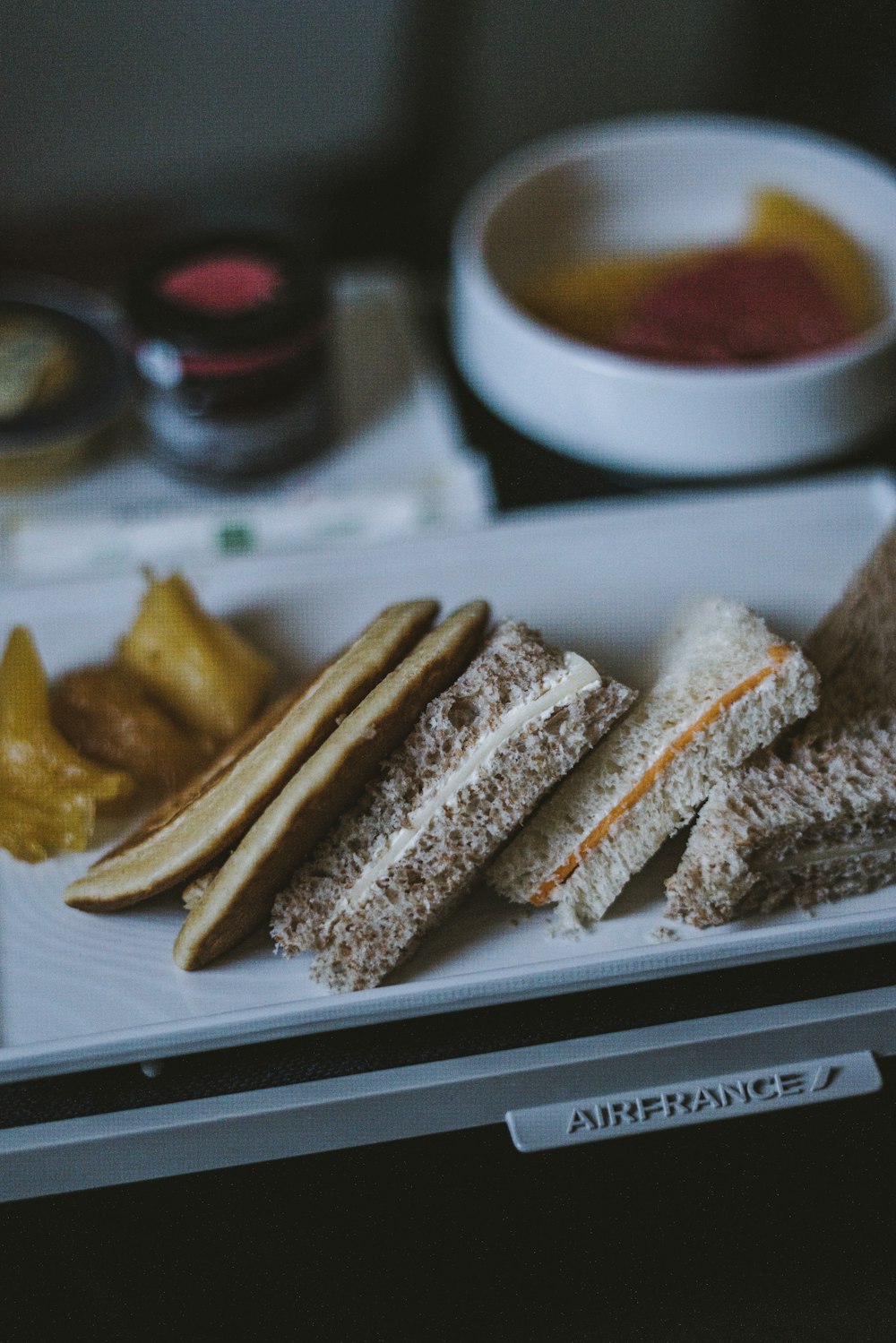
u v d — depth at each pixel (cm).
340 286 46
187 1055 26
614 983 26
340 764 25
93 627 31
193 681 29
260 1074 26
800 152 42
